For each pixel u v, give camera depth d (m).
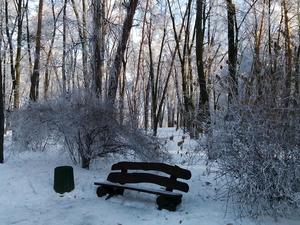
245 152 6.48
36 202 7.79
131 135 9.66
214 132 7.05
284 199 6.44
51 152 10.73
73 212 7.19
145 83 37.44
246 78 7.14
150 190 7.41
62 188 8.13
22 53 29.33
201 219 6.61
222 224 6.38
